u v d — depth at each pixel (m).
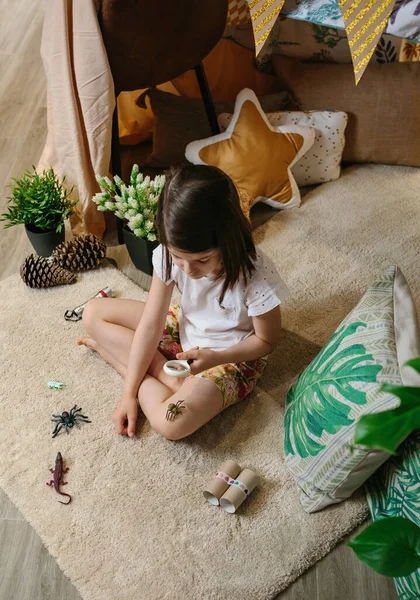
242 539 1.31
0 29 3.04
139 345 1.46
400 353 1.16
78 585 1.25
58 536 1.32
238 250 1.22
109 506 1.36
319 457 1.26
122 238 1.98
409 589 1.14
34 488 1.39
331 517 1.33
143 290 1.84
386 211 2.08
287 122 2.10
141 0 1.58
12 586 1.26
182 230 1.15
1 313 1.77
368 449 1.15
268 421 1.51
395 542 0.69
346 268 1.89
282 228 2.03
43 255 1.91
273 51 2.29
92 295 1.82
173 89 2.34
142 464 1.43
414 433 1.14
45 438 1.48
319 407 1.25
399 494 1.20
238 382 1.48
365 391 1.14
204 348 1.46
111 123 1.76
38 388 1.59
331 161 2.14
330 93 2.15
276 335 1.43
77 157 1.81
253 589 1.24
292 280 1.86
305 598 1.24
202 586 1.24
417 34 1.76
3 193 2.18
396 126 2.12
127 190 1.71
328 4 1.62
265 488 1.39
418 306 1.78
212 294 1.38
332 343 1.30
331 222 2.05
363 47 1.11
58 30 1.62
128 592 1.23
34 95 2.64
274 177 2.01
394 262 1.91
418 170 2.23
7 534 1.33
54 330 1.73
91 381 1.60
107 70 1.66
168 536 1.31
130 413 1.47
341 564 1.28
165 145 2.17
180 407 1.38
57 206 1.83
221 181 1.16
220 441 1.47
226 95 2.34
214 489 1.34
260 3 1.12
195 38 1.81
